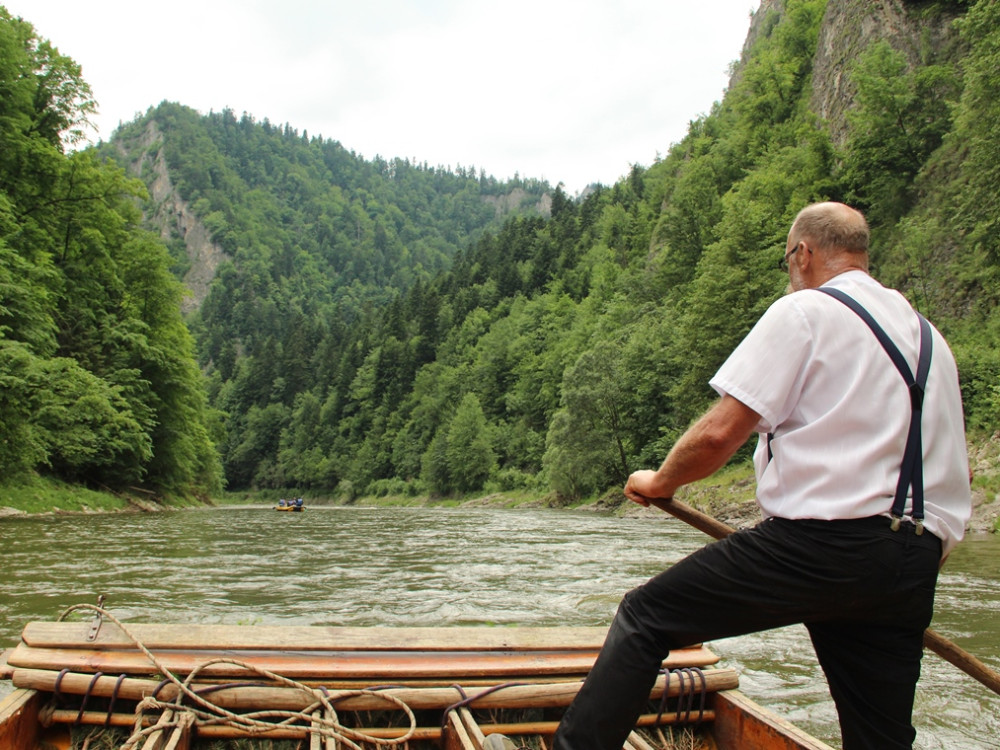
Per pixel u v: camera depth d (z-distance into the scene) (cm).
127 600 762
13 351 2047
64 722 280
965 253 2766
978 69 2459
